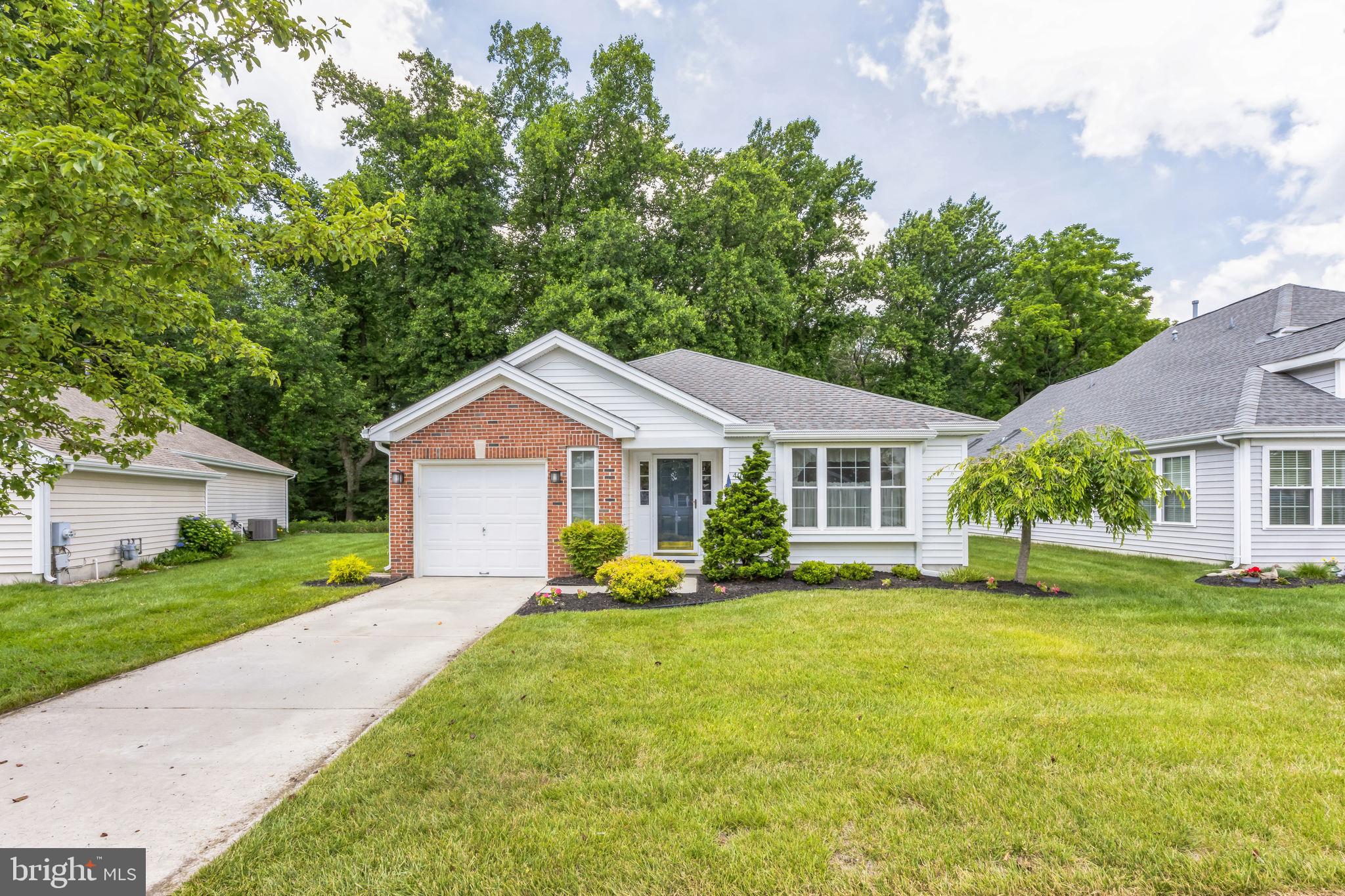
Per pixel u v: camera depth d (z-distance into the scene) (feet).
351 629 24.77
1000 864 9.29
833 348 118.11
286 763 13.01
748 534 34.68
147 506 46.88
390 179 85.66
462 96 89.10
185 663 20.24
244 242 17.25
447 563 37.65
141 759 13.16
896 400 42.98
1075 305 109.19
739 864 9.28
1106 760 12.46
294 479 98.32
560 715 14.99
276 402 86.12
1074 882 8.86
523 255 88.22
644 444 39.22
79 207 12.25
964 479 32.42
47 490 37.63
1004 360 116.16
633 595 28.53
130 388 18.62
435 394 36.83
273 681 18.34
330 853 9.64
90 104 14.11
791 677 17.53
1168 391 53.21
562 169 87.35
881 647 20.66
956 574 34.55
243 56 17.40
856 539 38.14
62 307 17.10
